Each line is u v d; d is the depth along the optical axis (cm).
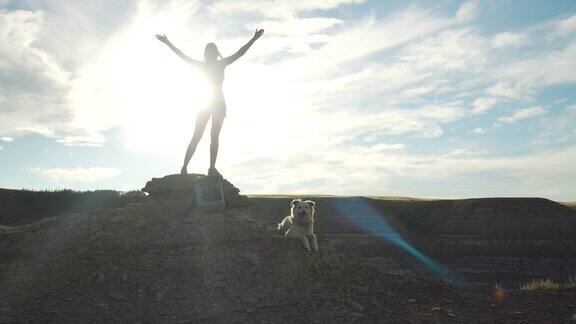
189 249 1184
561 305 1233
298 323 1019
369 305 1138
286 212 5856
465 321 1106
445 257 5497
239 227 1273
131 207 1326
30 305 1002
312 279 1185
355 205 6338
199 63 1351
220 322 994
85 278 1093
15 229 1313
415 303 1189
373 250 5556
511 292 1374
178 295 1066
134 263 1138
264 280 1138
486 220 5938
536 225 5700
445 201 6450
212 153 1384
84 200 3375
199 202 1305
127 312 995
